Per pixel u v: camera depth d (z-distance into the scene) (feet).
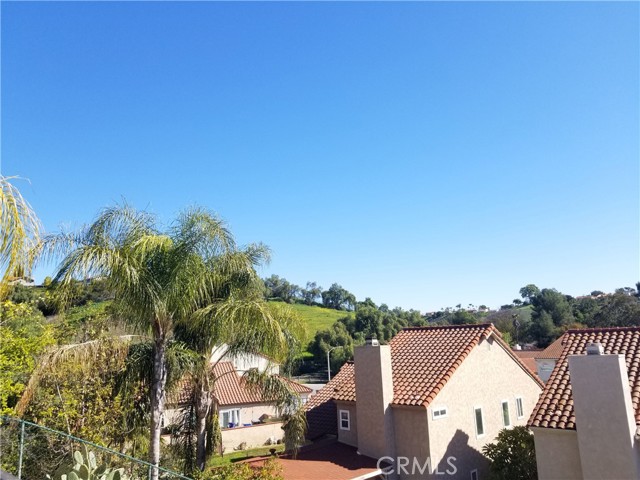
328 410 80.53
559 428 47.06
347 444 69.77
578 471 46.24
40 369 44.04
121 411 52.90
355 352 68.80
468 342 72.08
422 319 324.80
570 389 51.83
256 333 50.44
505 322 315.78
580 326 263.49
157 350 43.24
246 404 115.85
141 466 43.60
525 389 80.94
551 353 173.17
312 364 250.57
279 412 58.65
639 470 42.19
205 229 44.93
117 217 42.32
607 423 43.45
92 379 52.44
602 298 302.86
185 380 55.06
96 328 54.34
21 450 31.58
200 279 44.68
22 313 49.39
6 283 28.55
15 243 27.07
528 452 57.31
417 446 61.82
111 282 39.11
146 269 40.98
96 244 40.06
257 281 55.72
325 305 474.08
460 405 66.64
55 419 49.16
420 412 62.03
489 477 59.67
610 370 43.93
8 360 49.52
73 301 40.83
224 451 101.45
